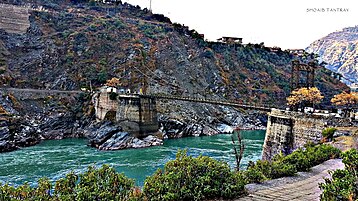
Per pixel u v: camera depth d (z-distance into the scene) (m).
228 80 139.12
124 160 59.06
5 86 98.81
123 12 168.25
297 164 23.39
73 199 13.34
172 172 15.97
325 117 40.47
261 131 110.00
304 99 77.00
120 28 134.62
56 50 116.75
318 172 22.67
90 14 151.88
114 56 118.81
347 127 38.78
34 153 64.00
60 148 70.44
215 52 154.00
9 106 86.06
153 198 14.94
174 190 15.36
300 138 42.47
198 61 136.75
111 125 81.50
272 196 16.58
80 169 50.81
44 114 90.50
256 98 137.00
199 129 97.69
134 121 82.50
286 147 43.38
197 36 154.88
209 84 130.88
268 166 21.98
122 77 111.50
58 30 129.62
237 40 176.38
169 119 94.94
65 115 90.94
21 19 126.62
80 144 76.25
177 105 105.81
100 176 14.57
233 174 17.28
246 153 65.06
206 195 15.86
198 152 67.00
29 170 50.12
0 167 51.75
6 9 127.12
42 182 14.51
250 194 16.80
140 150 70.31
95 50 119.50
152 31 140.00
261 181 19.81
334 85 153.88
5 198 12.90
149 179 16.00
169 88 113.62
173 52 131.25
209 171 16.59
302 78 156.75
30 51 116.25
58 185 14.20
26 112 88.94
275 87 148.38
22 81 103.94
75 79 108.88
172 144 79.62
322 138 39.12
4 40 116.69
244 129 113.88
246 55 162.75
